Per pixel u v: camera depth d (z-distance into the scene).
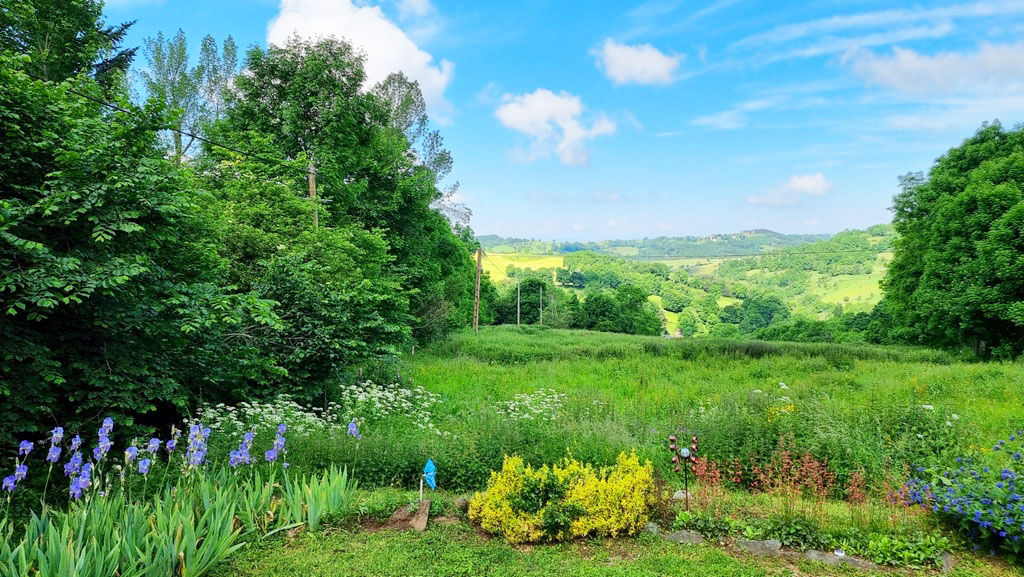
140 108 7.04
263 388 10.37
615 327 63.56
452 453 7.05
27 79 6.23
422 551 4.70
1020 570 4.67
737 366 18.84
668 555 4.78
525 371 18.33
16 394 5.56
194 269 8.86
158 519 4.16
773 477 6.98
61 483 5.64
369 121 23.25
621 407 11.67
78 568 3.46
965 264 23.78
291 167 17.69
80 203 5.96
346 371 12.39
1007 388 12.59
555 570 4.46
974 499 5.12
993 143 27.27
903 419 8.46
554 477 5.25
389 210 24.58
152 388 6.79
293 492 5.49
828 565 4.69
